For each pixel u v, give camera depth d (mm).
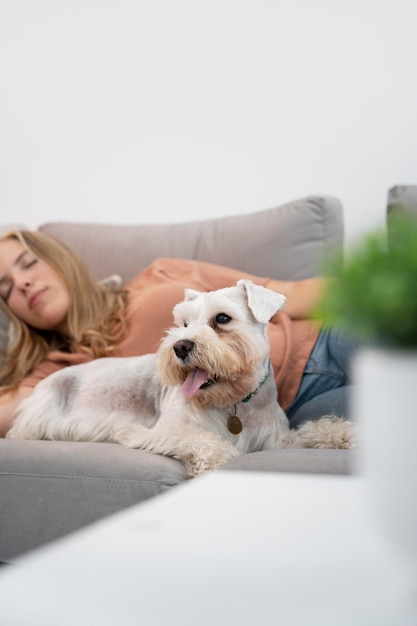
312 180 2652
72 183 3021
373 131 2553
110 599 431
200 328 1603
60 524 1442
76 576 463
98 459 1444
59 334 2148
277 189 2711
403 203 1891
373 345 510
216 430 1642
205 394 1617
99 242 2332
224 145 2783
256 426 1659
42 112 3057
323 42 2611
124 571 469
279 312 1905
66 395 1874
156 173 2895
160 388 1781
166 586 448
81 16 2975
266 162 2721
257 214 2174
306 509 591
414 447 501
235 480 708
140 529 551
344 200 2604
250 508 600
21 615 414
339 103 2598
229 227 2170
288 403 1802
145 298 2021
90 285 2146
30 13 3053
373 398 519
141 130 2906
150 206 2910
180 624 401
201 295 1719
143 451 1512
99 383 1845
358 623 406
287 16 2660
